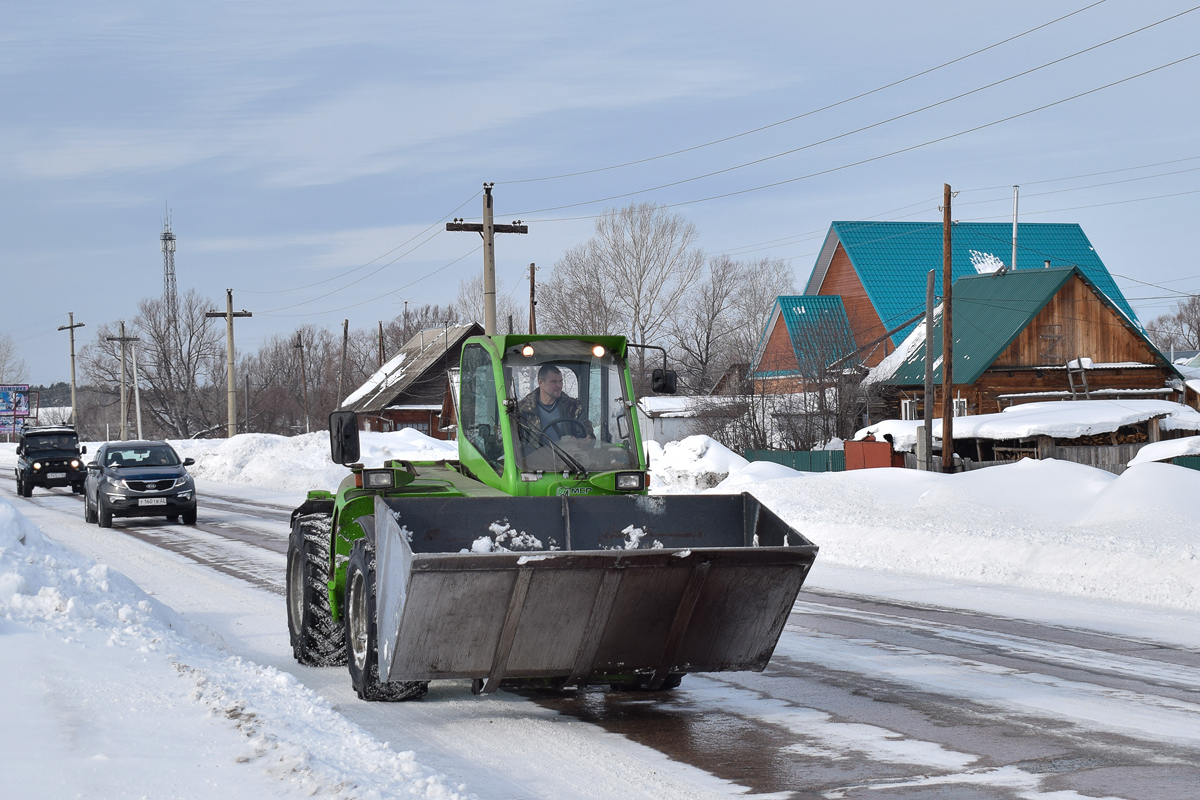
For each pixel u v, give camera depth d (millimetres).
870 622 10773
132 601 9117
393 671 6469
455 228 29656
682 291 61844
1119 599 12305
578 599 6449
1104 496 18219
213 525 22797
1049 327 42125
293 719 6102
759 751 6195
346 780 4840
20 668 6785
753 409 45156
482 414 8180
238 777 4930
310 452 41969
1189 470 18344
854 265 52125
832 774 5730
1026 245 54531
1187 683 7945
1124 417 31875
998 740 6387
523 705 7395
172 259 110875
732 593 6715
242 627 10734
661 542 7223
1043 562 14242
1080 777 5645
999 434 32000
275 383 104938
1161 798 5293
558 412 7773
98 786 4770
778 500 22391
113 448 23422
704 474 32781
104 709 6039
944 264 29562
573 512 7121
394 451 41531
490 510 6988
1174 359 82750
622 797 5348
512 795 5359
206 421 87438
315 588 8641
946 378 29453
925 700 7445
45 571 8945
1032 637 9906
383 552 6684
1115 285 52344
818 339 43469
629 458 7797
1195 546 13883
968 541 15664
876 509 20844
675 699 7570
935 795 5363
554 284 63875
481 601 6301
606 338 8023
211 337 87812
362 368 96250
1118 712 7059
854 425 42250
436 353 65250
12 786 4738
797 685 7973
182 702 6301
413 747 6293
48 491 36312
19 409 99000
